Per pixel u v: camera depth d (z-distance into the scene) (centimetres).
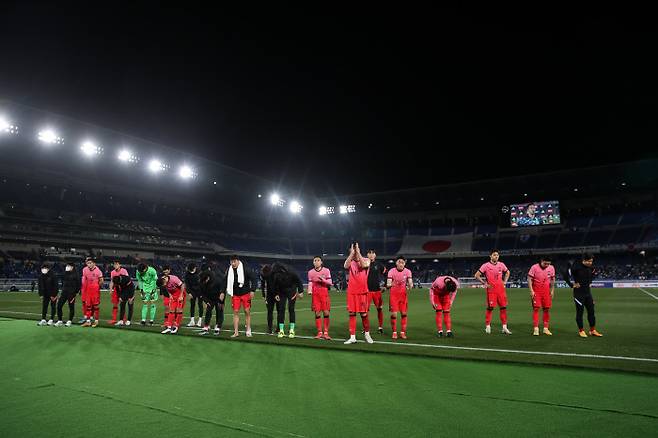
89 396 514
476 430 395
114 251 4869
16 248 4216
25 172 4419
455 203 6450
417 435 384
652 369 632
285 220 7081
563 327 1202
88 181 4900
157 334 1090
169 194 5653
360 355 779
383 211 6862
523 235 6134
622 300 2394
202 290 1114
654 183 5375
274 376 612
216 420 428
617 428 396
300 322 1405
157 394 521
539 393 514
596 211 5991
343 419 427
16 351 834
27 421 429
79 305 2062
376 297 1080
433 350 816
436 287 1034
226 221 6462
